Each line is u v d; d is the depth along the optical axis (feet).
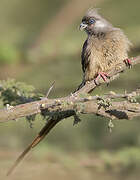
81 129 46.19
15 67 55.77
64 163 36.11
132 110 24.26
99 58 37.17
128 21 67.10
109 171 36.22
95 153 38.45
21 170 35.47
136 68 47.32
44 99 23.18
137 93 23.32
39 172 35.60
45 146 38.75
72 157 37.14
